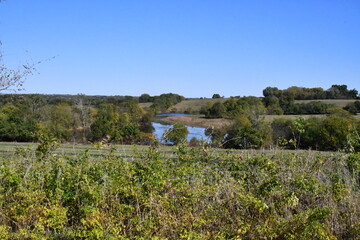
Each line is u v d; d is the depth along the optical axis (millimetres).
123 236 4703
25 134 27422
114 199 5527
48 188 5684
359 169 6895
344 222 5293
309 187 5746
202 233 4867
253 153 7512
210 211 5172
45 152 7184
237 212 5125
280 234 4777
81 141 24016
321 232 4652
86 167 6215
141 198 5363
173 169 6414
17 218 5145
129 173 5945
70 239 5023
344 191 5723
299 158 7266
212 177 6395
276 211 5324
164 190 5805
